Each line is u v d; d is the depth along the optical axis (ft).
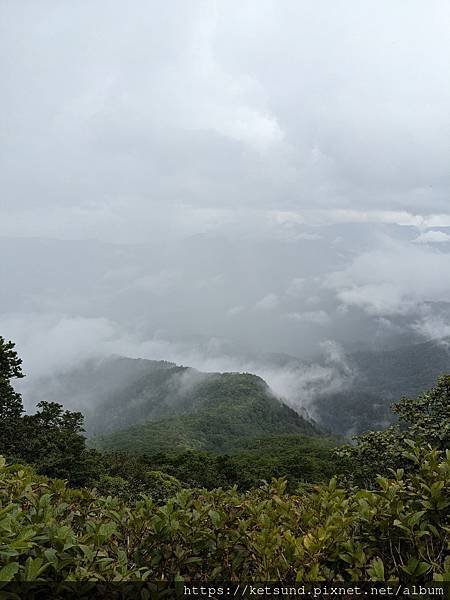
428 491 10.10
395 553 9.64
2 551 8.04
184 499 11.39
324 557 9.38
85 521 10.62
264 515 10.53
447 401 40.29
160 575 9.51
